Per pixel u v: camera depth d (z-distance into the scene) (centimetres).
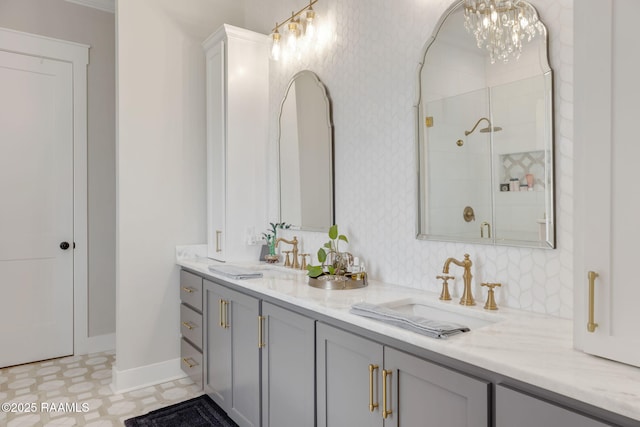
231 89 276
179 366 290
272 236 279
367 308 143
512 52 153
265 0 296
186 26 296
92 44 338
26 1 311
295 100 264
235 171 278
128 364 271
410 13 190
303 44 256
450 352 113
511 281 156
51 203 321
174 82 290
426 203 184
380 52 205
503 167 156
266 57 291
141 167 276
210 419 230
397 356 129
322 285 191
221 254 279
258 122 288
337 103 231
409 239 193
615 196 97
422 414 123
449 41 174
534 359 103
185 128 295
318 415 163
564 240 141
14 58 306
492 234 160
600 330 102
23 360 311
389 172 202
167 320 286
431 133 181
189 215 296
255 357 201
